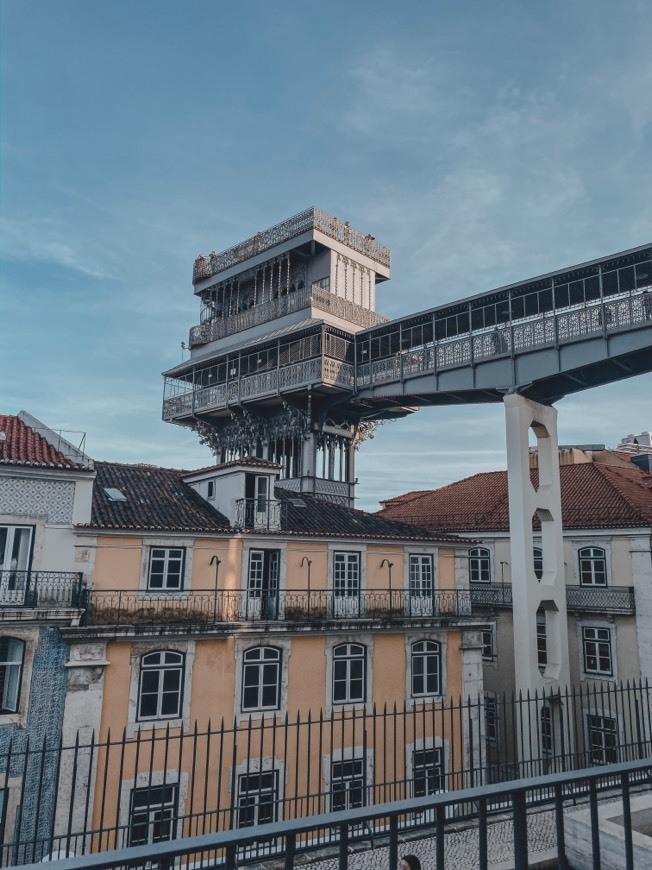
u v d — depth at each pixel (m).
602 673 26.69
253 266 37.66
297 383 32.34
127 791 17.61
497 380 27.39
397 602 23.77
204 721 19.16
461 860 9.22
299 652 21.05
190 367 39.78
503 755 28.38
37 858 15.66
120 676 18.34
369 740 21.31
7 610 16.92
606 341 24.31
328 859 9.44
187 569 20.48
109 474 23.81
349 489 35.72
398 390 30.91
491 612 29.34
